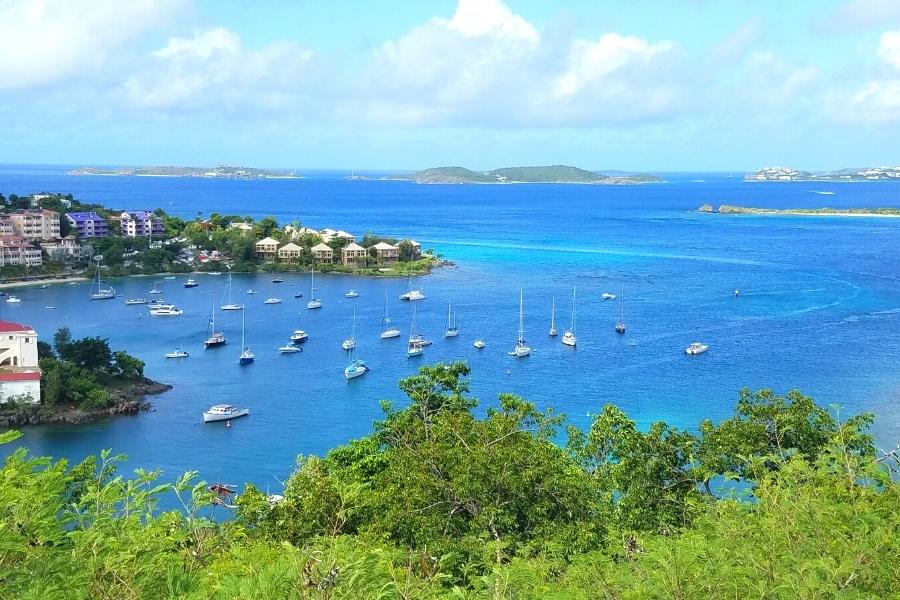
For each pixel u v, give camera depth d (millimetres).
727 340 96062
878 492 20359
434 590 14586
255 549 20250
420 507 26031
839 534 14258
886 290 129625
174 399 77500
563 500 26219
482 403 73312
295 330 105938
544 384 79625
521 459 26594
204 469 60031
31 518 12406
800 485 18594
